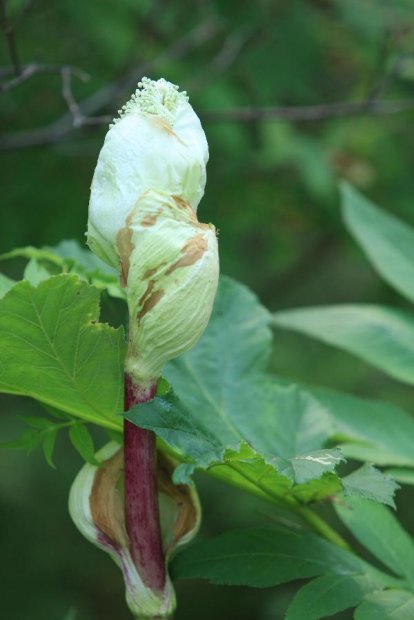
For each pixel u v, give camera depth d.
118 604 3.56
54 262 1.20
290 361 3.47
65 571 3.47
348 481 0.96
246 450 0.95
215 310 1.17
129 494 0.99
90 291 0.96
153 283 0.93
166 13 2.71
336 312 1.38
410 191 2.95
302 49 2.83
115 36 2.55
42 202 2.66
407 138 3.04
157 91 0.95
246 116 2.31
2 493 3.13
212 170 2.89
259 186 3.00
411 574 1.11
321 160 2.75
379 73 2.33
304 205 3.08
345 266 4.01
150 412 0.95
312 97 2.97
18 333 0.97
